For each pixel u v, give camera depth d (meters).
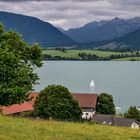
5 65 44.88
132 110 126.12
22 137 27.86
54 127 35.28
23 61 50.56
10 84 45.09
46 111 90.00
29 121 38.84
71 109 90.81
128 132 36.16
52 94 91.12
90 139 29.97
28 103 101.31
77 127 37.09
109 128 38.72
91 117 113.19
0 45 46.56
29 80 49.91
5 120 37.34
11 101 45.72
